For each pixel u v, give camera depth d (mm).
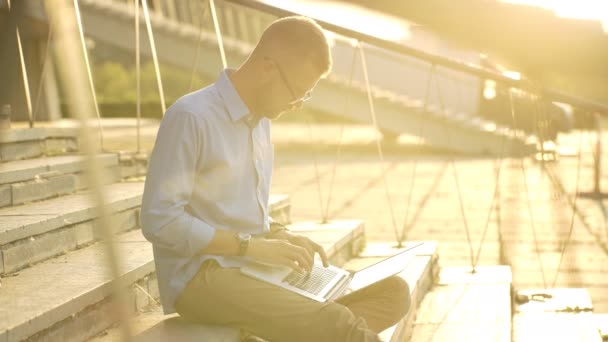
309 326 2281
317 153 15914
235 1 4719
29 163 4078
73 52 742
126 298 878
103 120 20484
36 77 9062
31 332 2104
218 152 2357
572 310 4250
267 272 2441
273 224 2684
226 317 2371
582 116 4895
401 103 15938
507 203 7805
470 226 7445
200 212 2410
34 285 2568
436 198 9477
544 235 6984
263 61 2346
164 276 2430
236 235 2330
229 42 15328
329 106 15922
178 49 15273
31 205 3588
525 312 4234
